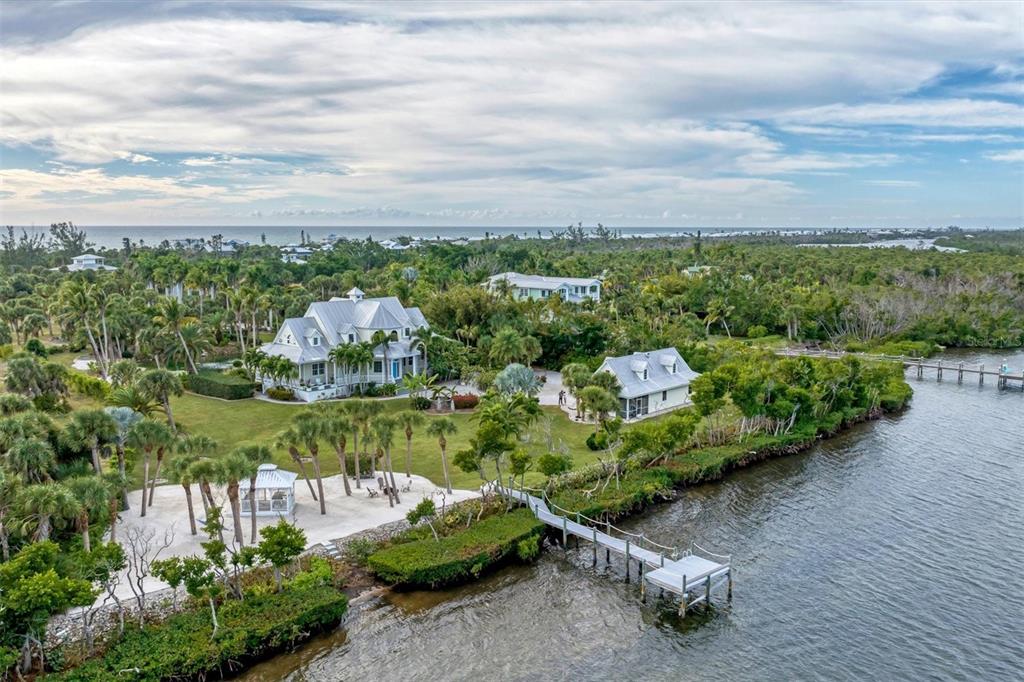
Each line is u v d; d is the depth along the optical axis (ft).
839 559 159.43
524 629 133.69
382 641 128.98
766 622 135.44
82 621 121.29
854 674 119.75
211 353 355.97
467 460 173.88
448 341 321.11
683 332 368.07
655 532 173.58
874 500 192.75
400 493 179.73
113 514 142.51
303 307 418.31
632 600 144.36
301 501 174.70
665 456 210.18
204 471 141.49
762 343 419.74
